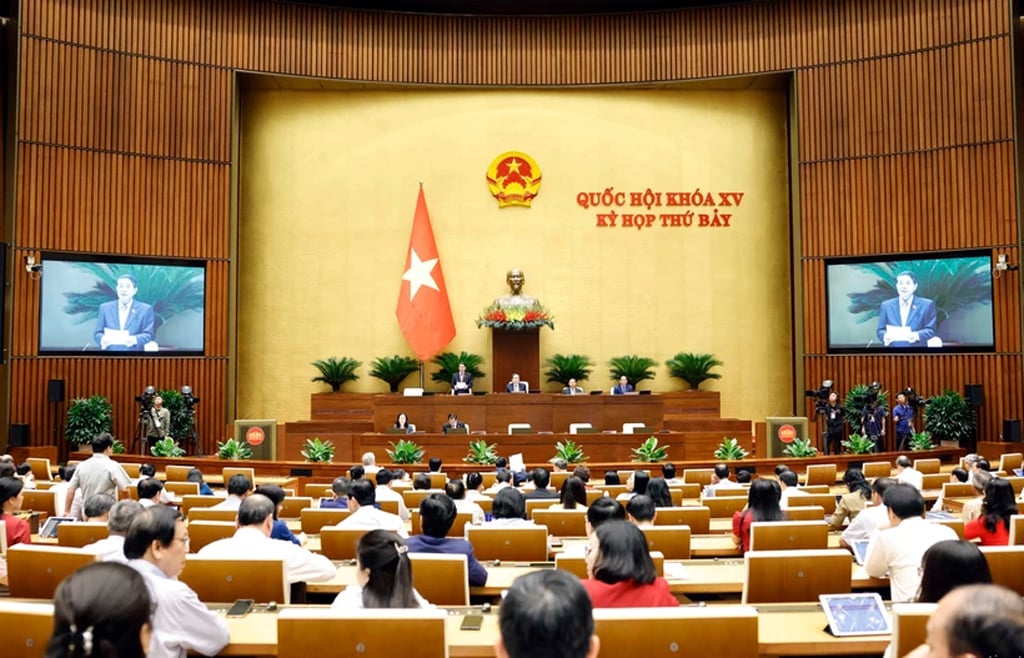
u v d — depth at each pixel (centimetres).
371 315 1852
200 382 1698
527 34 1867
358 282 1856
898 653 266
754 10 1805
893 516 411
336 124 1875
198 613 298
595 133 1872
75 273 1600
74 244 1600
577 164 1873
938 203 1638
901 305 1662
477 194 1877
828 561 378
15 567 387
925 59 1664
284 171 1862
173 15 1714
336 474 1300
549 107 1877
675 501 849
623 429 1483
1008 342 1565
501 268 1867
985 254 1591
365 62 1830
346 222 1864
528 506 723
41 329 1566
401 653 266
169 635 293
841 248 1719
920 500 406
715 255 1864
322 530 527
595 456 1399
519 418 1513
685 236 1867
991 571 371
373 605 312
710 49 1823
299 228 1856
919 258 1652
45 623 256
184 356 1688
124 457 1384
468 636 320
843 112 1728
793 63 1773
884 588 449
